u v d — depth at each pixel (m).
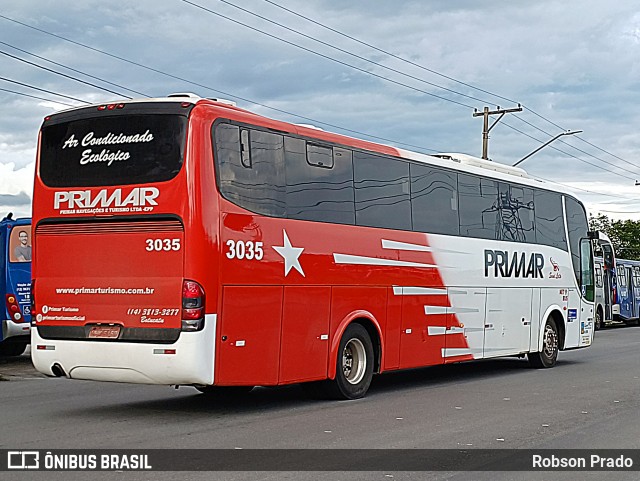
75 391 13.80
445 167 14.95
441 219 14.73
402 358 13.63
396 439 9.24
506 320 16.42
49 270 11.02
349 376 12.66
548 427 10.09
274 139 11.35
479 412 11.27
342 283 12.34
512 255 16.70
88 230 10.77
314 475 7.50
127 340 10.42
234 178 10.66
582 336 19.17
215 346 10.24
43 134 11.25
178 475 7.45
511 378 15.82
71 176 10.95
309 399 12.65
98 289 10.64
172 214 10.23
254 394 13.33
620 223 76.81
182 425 10.16
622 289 38.88
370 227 12.99
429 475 7.57
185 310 10.07
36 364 11.06
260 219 10.97
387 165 13.49
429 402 12.30
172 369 10.11
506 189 16.72
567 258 18.73
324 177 12.15
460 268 15.10
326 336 12.03
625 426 10.20
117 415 11.01
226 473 7.53
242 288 10.62
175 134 10.37
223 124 10.60
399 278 13.55
